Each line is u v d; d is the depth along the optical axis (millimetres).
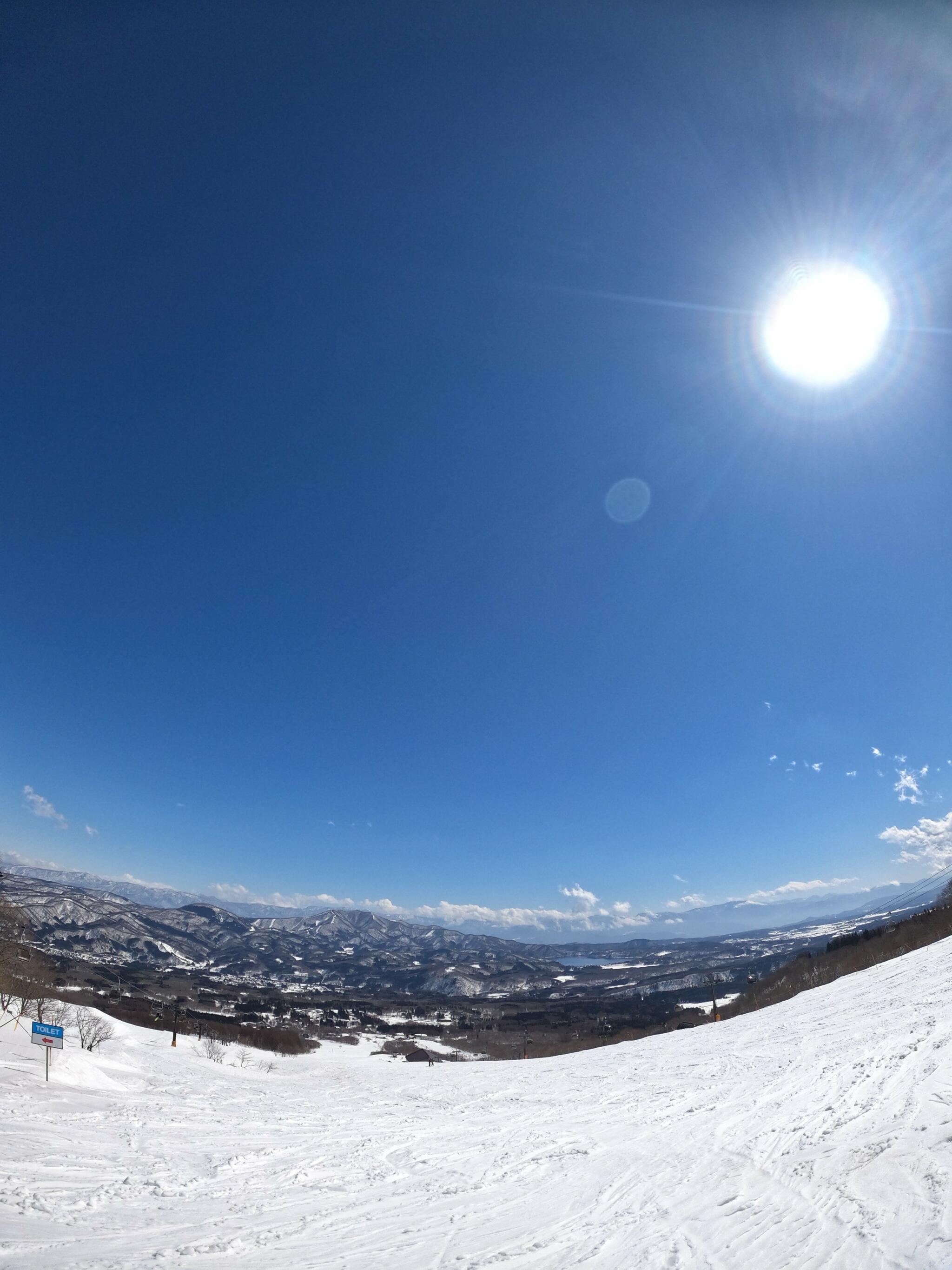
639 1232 7785
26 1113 14938
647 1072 24562
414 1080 32031
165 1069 30641
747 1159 10125
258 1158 13297
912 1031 18000
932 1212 6164
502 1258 7359
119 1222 8523
